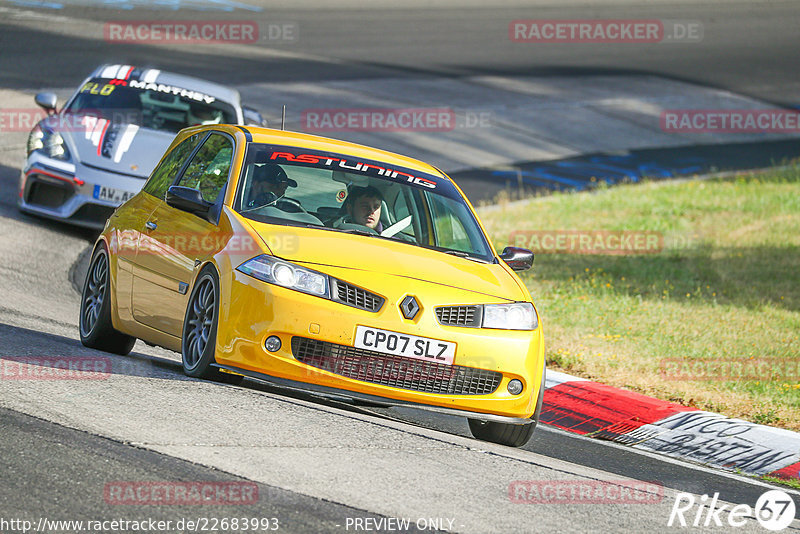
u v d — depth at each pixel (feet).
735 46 492.13
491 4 543.80
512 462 70.03
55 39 333.62
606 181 269.23
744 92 403.95
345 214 84.89
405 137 282.15
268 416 70.59
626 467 79.30
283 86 315.58
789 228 217.97
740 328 137.49
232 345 74.38
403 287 75.51
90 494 52.75
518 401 77.30
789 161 311.88
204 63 331.36
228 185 83.97
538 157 289.74
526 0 562.66
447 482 62.39
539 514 58.75
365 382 73.51
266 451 62.75
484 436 81.71
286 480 58.03
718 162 305.12
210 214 82.69
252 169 85.15
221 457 60.54
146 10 414.62
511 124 316.81
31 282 125.70
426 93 336.90
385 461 64.64
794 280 174.19
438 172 96.07
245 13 443.73
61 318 110.11
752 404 99.81
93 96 165.68
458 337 75.15
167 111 163.73
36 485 53.16
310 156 88.99
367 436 69.92
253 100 291.58
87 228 162.30
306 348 73.46
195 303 80.07
